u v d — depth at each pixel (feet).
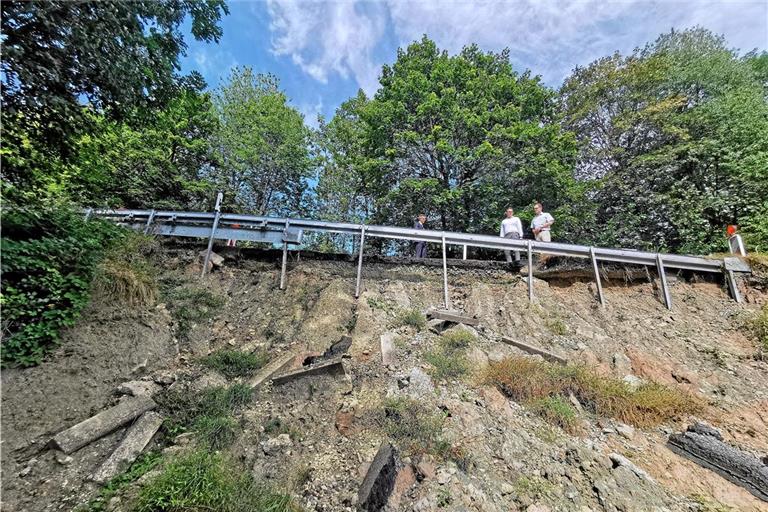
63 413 11.23
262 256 23.39
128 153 35.04
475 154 38.34
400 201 43.50
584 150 45.60
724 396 14.90
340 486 9.91
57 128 15.17
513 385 14.16
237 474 9.82
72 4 13.51
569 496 9.84
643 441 12.31
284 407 13.02
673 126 38.68
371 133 44.01
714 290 21.54
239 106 54.03
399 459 10.73
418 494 9.61
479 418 12.62
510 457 11.13
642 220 37.40
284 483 9.87
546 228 26.61
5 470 9.22
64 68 13.98
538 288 21.81
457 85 43.47
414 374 14.62
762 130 32.30
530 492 9.93
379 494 9.45
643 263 21.89
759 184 30.17
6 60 12.37
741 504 9.80
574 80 50.49
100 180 27.40
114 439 10.90
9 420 10.29
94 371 12.91
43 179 17.88
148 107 18.62
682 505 9.74
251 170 54.13
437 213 43.70
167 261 21.50
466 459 10.88
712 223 32.91
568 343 17.94
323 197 61.21
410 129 41.83
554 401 13.50
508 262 24.40
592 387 14.17
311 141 61.77
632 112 42.88
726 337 18.53
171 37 18.42
